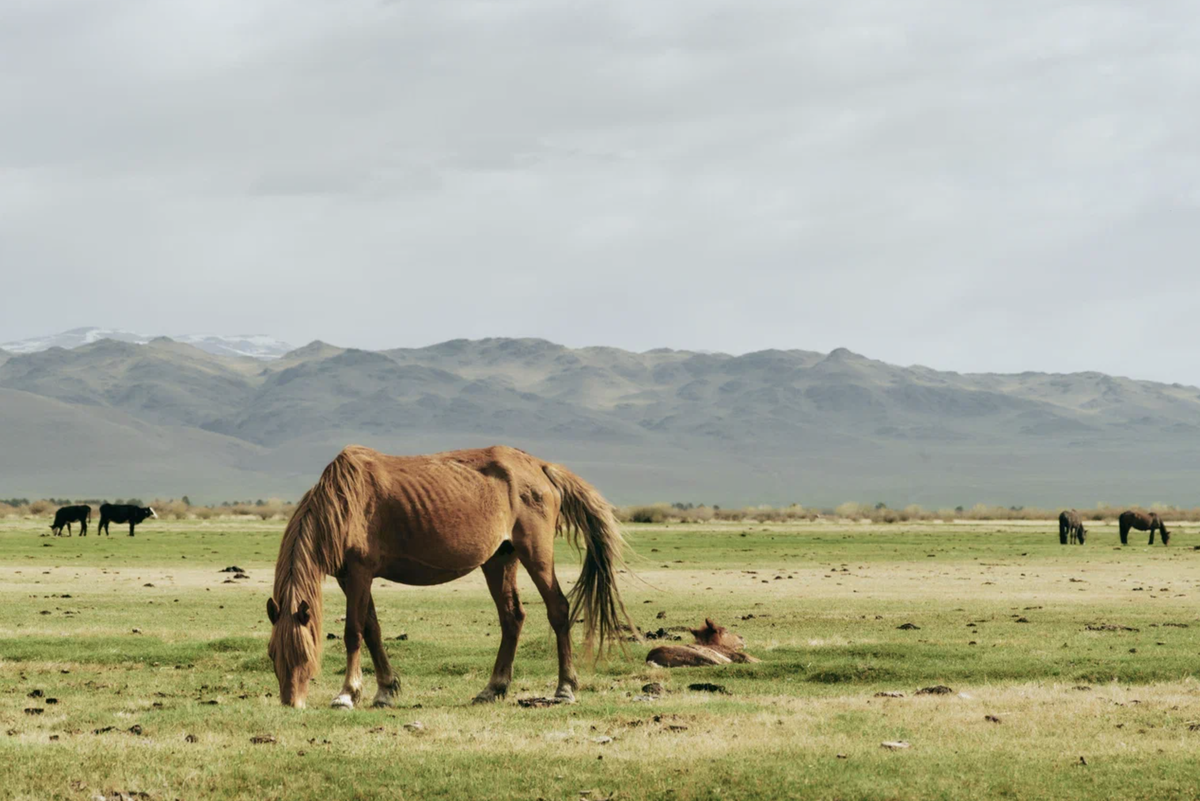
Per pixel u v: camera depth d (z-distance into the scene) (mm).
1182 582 37844
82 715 13242
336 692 15570
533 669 17875
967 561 49375
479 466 13945
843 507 127500
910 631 23609
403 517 13258
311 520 12961
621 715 12766
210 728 11945
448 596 33750
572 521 14812
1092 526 97875
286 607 12828
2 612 27172
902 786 9844
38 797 9641
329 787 9969
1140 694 14602
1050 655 18656
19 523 97562
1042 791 9719
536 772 10273
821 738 11477
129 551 55562
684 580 38875
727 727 12055
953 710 13180
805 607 28953
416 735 11711
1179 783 9867
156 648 19922
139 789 9836
